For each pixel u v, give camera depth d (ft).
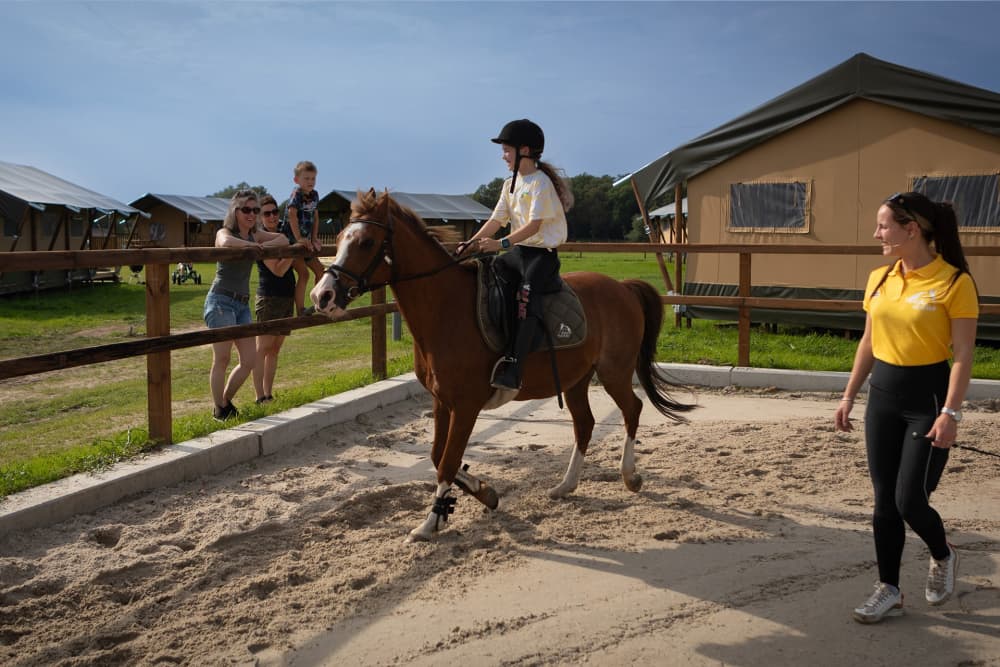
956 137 36.45
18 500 14.64
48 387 28.96
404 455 20.12
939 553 11.44
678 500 16.56
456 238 15.39
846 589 12.61
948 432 10.23
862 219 38.55
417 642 11.09
